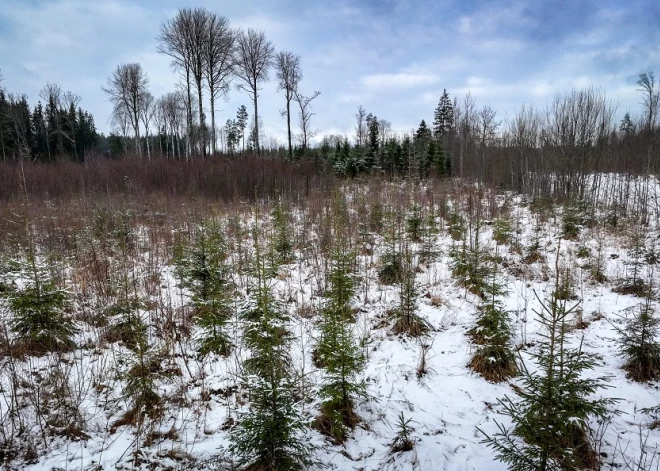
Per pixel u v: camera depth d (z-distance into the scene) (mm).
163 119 54438
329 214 14477
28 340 5691
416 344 6875
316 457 4230
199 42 32688
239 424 3914
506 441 3984
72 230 11695
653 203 18250
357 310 8039
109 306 7012
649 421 4840
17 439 4172
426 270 10562
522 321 7648
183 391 5199
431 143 36938
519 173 27062
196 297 6551
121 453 4137
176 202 20156
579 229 13227
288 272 10109
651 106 25312
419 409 5160
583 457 4098
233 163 27578
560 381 3588
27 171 25281
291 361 5473
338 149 42719
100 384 5141
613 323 7359
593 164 23391
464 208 17812
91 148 58906
